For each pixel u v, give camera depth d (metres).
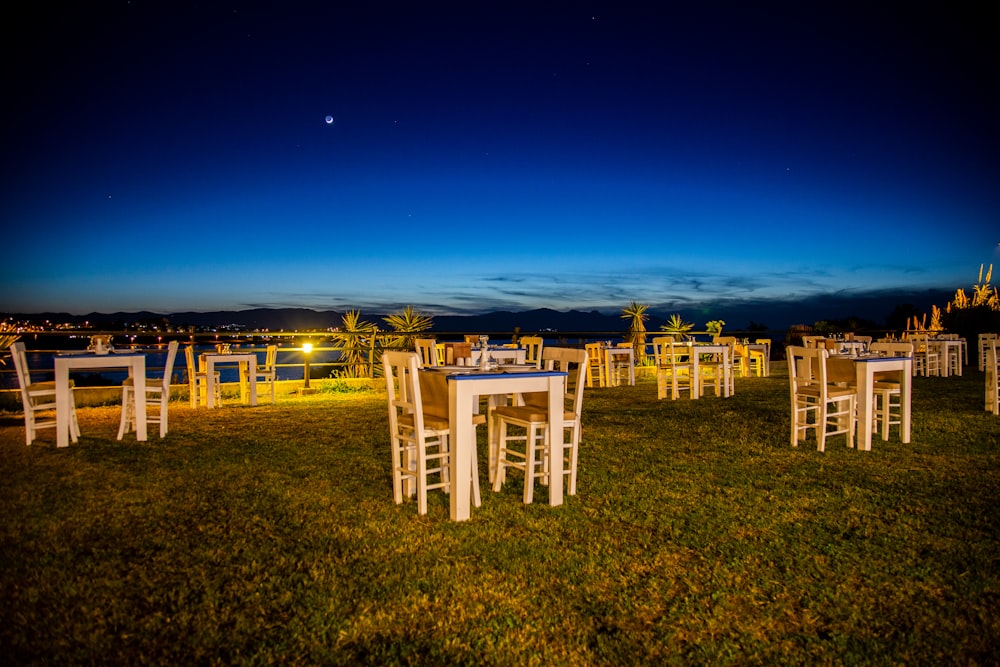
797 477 4.28
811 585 2.57
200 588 2.54
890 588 2.54
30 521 3.34
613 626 2.26
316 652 2.08
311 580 2.61
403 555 2.88
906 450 5.14
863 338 10.16
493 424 4.15
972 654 2.07
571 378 11.59
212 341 8.74
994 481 4.14
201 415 7.21
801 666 2.02
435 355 7.15
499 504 3.68
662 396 8.73
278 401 8.71
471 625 2.25
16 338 8.13
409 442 3.75
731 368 9.40
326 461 4.79
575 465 3.89
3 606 2.38
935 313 15.73
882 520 3.36
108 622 2.26
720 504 3.65
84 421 6.73
